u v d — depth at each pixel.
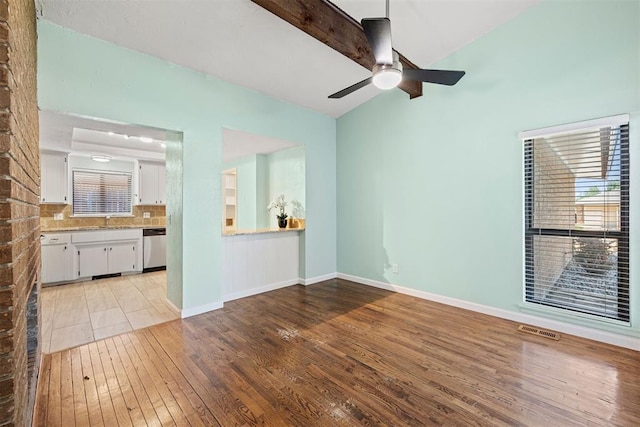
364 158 4.34
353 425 1.58
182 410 1.70
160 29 2.45
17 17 1.16
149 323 2.93
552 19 2.66
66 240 4.39
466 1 2.62
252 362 2.21
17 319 1.02
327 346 2.46
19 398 1.04
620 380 1.95
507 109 2.94
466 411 1.69
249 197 5.32
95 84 2.45
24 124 1.32
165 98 2.87
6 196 0.95
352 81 3.58
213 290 3.29
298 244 4.44
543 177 2.78
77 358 2.27
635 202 2.33
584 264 2.58
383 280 4.14
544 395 1.82
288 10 2.24
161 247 5.41
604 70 2.42
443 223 3.47
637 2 2.28
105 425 1.59
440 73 2.27
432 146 3.56
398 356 2.29
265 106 3.76
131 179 5.47
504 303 3.02
